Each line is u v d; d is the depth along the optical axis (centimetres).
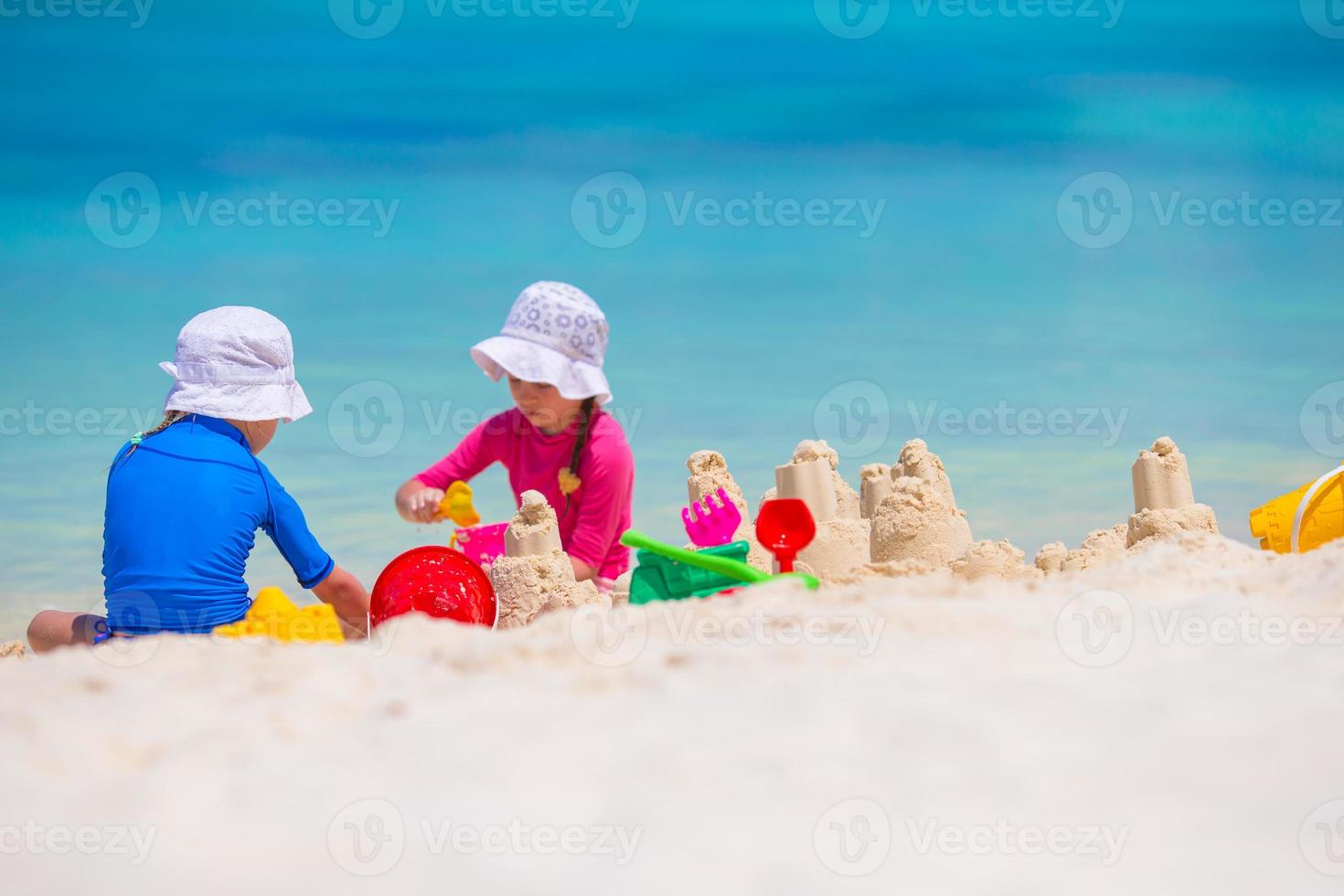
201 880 180
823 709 242
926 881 184
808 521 400
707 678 264
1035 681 263
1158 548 432
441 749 223
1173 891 184
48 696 256
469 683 262
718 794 207
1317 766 222
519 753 220
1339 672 274
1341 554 395
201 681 266
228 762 218
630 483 514
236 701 252
